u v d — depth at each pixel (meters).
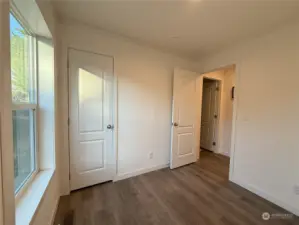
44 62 1.68
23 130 1.44
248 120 2.41
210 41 2.53
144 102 2.80
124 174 2.67
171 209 1.90
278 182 2.05
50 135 1.73
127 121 2.64
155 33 2.31
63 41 2.03
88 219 1.71
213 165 3.36
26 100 1.55
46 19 1.43
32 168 1.62
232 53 2.69
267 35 2.18
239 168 2.53
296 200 1.87
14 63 1.29
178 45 2.70
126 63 2.56
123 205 1.95
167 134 3.16
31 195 1.27
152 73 2.86
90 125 2.31
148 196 2.16
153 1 1.61
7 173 0.72
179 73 3.10
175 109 3.09
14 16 1.25
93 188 2.33
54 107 1.75
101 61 2.33
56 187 1.86
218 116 4.20
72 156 2.19
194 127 3.47
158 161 3.08
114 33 2.33
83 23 2.09
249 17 1.85
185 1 1.60
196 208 1.93
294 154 1.90
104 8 1.75
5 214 0.70
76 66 2.15
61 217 1.73
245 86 2.45
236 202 2.07
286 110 1.98
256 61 2.31
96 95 2.33
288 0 1.54
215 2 1.60
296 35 1.88
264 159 2.20
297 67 1.88
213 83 4.32
